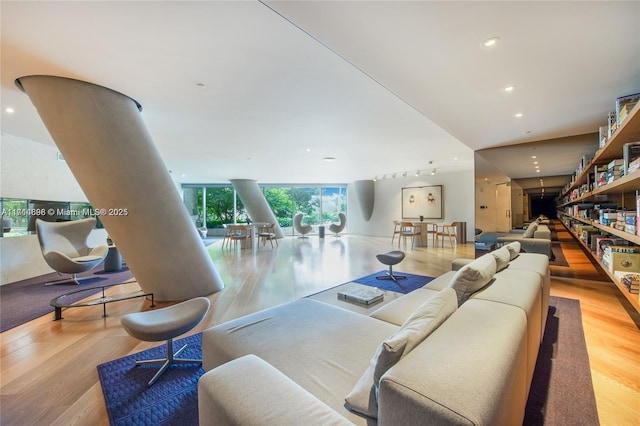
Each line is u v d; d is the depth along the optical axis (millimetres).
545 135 4281
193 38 2027
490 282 1896
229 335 1696
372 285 4164
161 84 2756
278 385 962
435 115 3357
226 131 4352
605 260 2816
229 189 12758
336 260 6266
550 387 1757
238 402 882
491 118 3463
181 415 1576
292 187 12961
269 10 1735
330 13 1595
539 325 1944
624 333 2473
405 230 9789
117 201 3061
